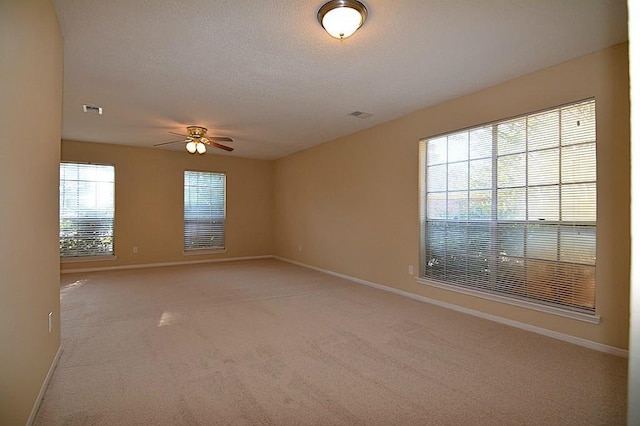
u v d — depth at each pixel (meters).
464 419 1.88
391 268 4.82
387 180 4.91
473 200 3.84
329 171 6.20
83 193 6.25
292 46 2.72
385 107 4.26
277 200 8.09
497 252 3.59
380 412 1.94
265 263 7.34
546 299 3.18
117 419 1.85
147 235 6.80
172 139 6.04
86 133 5.56
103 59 2.94
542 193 3.22
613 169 2.72
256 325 3.38
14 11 1.53
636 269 0.65
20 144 1.64
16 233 1.59
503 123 3.53
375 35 2.55
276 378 2.32
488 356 2.68
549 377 2.35
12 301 1.54
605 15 2.31
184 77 3.32
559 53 2.85
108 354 2.68
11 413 1.53
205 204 7.50
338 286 5.16
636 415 0.65
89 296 4.48
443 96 3.88
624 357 2.64
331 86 3.57
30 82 1.77
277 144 6.51
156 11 2.25
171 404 2.00
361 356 2.68
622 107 2.68
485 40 2.64
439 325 3.40
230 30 2.48
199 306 4.04
